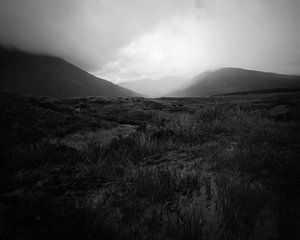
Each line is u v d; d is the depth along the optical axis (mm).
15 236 2285
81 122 13148
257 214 2414
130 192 3197
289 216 2250
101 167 4297
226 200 2676
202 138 6082
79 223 2375
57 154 5344
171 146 5574
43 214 2629
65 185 3686
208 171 3844
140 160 4801
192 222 2334
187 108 22391
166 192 3014
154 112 19016
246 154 4105
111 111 19938
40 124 11258
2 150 5875
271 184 3002
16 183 3857
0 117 11344
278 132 5406
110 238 2184
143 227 2354
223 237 2088
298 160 3615
